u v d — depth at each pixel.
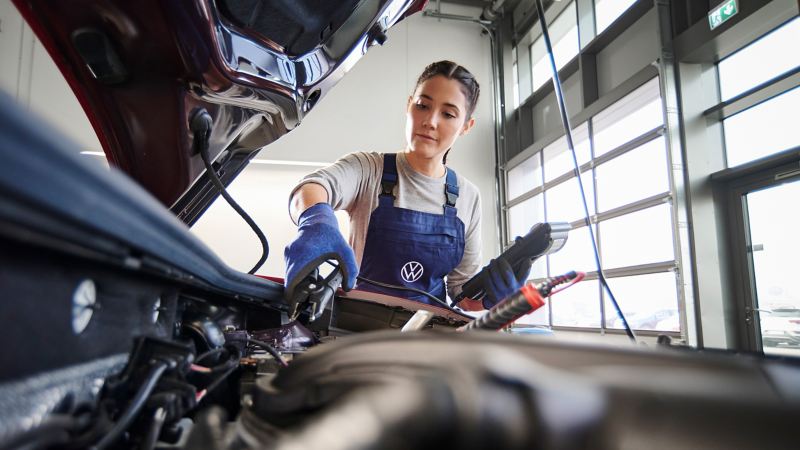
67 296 0.23
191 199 0.74
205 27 0.47
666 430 0.15
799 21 3.30
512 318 0.40
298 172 6.32
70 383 0.23
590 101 5.10
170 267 0.30
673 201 3.86
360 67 6.63
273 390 0.25
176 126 0.56
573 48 5.59
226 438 0.23
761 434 0.15
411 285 1.17
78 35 0.46
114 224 0.19
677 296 3.79
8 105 0.10
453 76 1.20
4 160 0.11
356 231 1.21
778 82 3.36
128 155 0.58
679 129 3.94
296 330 0.73
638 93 4.37
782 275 3.42
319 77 0.70
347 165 1.14
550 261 5.45
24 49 5.40
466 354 0.18
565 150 5.36
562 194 5.36
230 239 5.95
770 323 3.48
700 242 3.77
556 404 0.15
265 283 0.58
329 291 0.66
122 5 0.44
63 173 0.13
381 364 0.20
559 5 5.82
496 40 6.86
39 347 0.21
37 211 0.15
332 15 0.63
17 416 0.18
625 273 4.33
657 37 4.08
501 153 6.66
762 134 3.59
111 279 0.28
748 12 3.41
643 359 0.18
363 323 1.05
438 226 1.20
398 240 1.16
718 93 3.98
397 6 0.76
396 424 0.14
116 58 0.48
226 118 0.62
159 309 0.37
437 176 1.29
